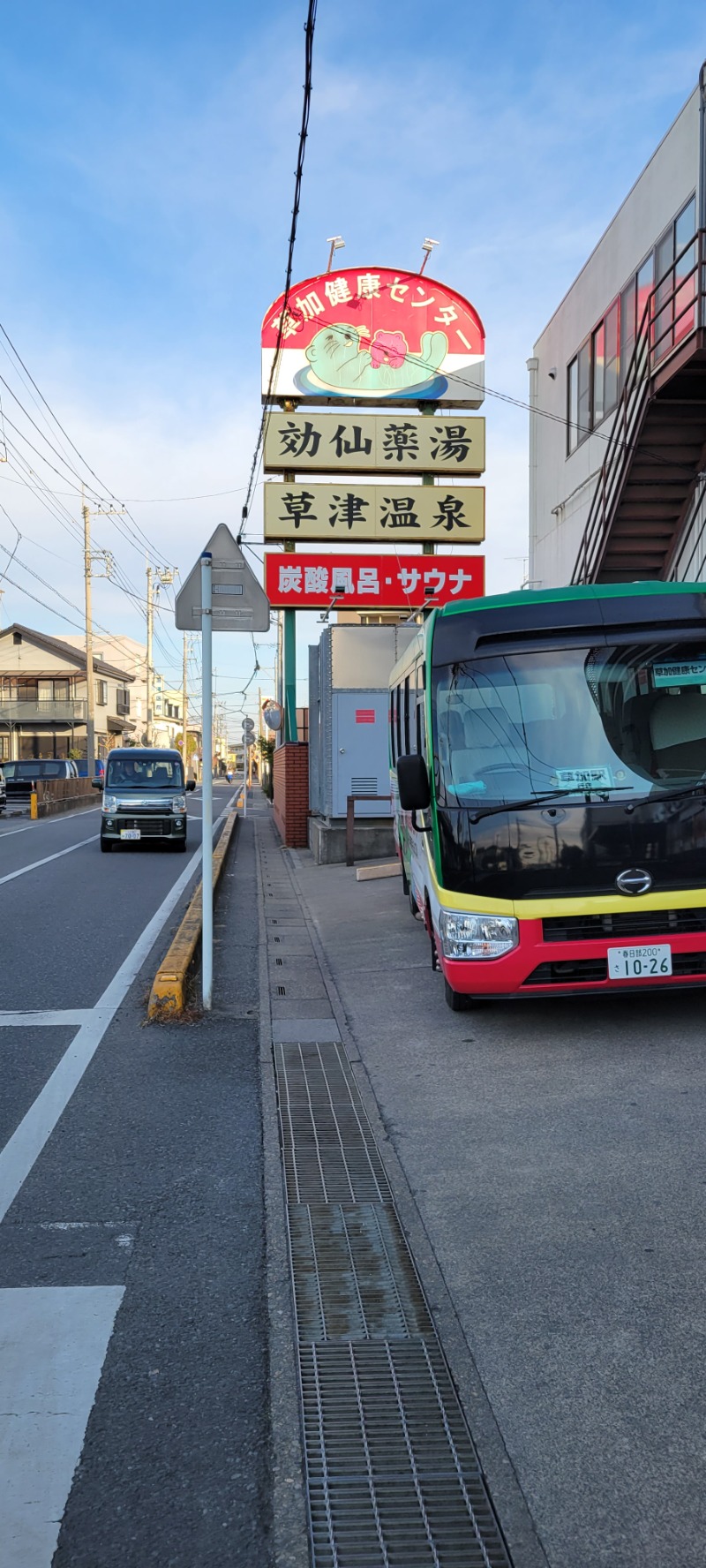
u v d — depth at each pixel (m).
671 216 13.04
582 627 6.12
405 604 18.56
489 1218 3.81
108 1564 2.20
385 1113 5.03
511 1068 5.61
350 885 13.20
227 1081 5.53
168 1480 2.45
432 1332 3.10
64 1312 3.20
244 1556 2.22
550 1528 2.28
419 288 18.31
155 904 12.25
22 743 56.31
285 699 19.55
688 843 5.77
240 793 51.38
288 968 8.45
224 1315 3.19
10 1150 4.55
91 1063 5.83
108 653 76.88
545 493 18.75
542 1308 3.18
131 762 20.59
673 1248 3.51
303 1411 2.72
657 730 5.97
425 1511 2.38
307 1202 4.07
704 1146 4.36
